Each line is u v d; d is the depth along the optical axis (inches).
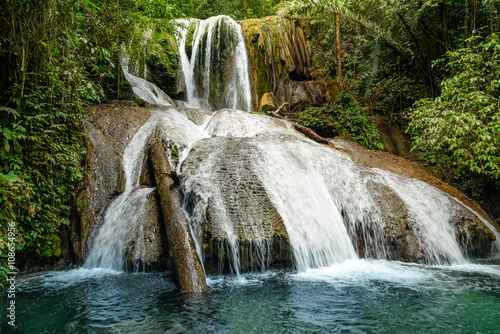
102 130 250.1
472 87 212.4
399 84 401.7
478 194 297.4
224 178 202.1
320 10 395.2
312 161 242.1
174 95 444.5
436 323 109.7
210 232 167.2
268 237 170.2
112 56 271.0
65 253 185.8
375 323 109.5
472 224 212.5
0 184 131.4
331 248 189.6
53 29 159.2
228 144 243.3
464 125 197.8
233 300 130.2
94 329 103.7
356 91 465.4
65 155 183.8
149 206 188.4
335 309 121.4
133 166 231.1
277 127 315.3
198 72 493.7
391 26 370.6
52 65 168.9
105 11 211.9
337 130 366.0
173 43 471.2
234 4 684.1
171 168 229.9
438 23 346.3
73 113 195.3
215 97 491.2
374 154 310.3
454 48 337.7
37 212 169.9
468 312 118.8
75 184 197.3
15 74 154.1
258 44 508.4
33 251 170.7
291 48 529.3
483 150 202.5
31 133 165.2
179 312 117.8
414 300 130.9
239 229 170.4
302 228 187.3
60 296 133.4
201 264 155.1
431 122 216.4
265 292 139.5
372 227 203.6
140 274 163.6
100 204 200.1
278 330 104.2
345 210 213.5
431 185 253.1
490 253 213.5
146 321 109.8
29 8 142.9
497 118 191.8
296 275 164.7
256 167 214.5
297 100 488.1
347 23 437.4
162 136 251.9
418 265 185.8
